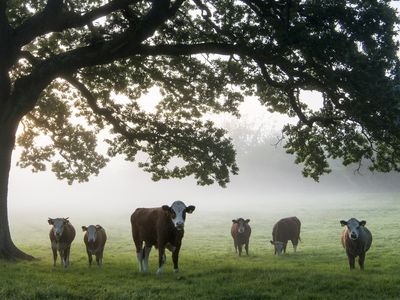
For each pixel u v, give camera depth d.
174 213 13.97
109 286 11.84
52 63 16.66
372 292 11.24
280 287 11.70
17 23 19.02
